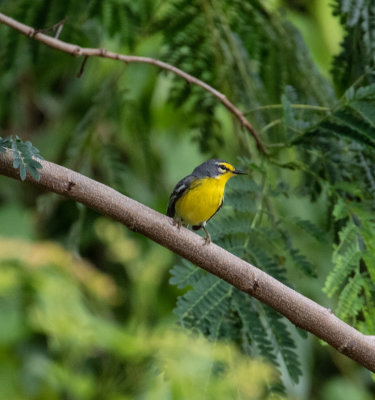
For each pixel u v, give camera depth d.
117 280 14.87
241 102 9.89
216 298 7.20
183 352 7.96
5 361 12.48
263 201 8.06
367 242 7.51
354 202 7.98
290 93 8.93
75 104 14.23
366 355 6.39
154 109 14.13
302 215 12.51
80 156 10.24
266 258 7.55
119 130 11.40
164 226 6.59
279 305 6.55
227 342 7.23
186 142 14.71
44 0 10.12
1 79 10.89
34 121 15.67
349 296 7.19
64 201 13.07
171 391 7.83
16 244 12.78
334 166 8.34
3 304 12.30
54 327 11.76
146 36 10.34
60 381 11.63
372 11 8.31
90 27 10.98
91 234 13.64
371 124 7.41
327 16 14.23
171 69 8.70
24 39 10.40
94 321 11.96
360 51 8.48
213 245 6.64
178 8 9.91
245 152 9.59
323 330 6.46
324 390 15.70
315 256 13.45
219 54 9.91
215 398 7.14
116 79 10.45
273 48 9.94
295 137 8.16
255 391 7.12
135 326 12.66
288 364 7.08
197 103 10.33
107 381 10.82
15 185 15.75
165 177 14.31
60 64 12.23
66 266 12.88
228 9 9.91
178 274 7.24
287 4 14.45
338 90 9.08
